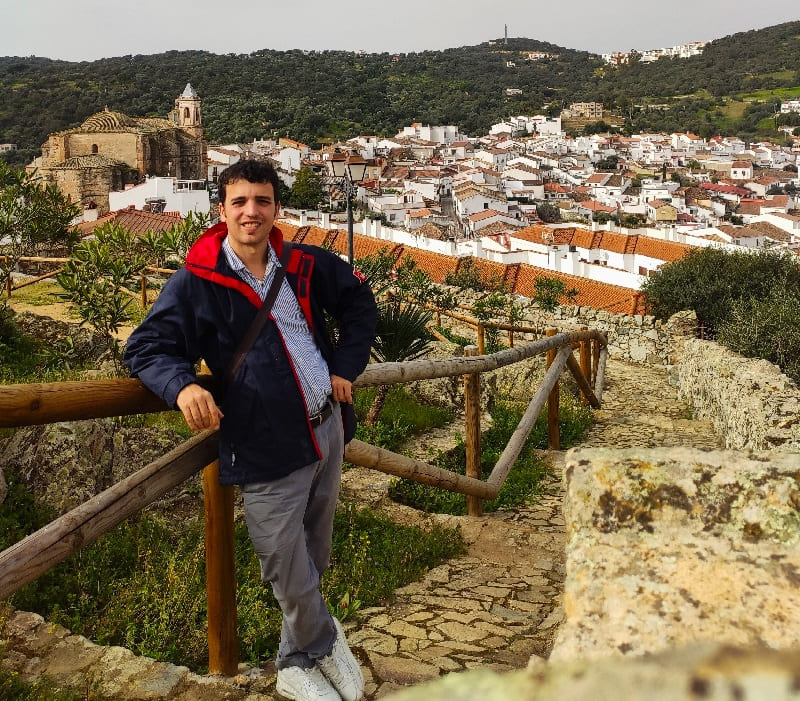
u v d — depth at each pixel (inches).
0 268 588.7
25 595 156.7
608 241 1809.8
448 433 347.9
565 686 25.0
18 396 89.7
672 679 23.9
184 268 104.8
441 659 148.6
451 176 4552.2
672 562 53.4
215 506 128.4
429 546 215.3
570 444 392.8
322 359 112.7
